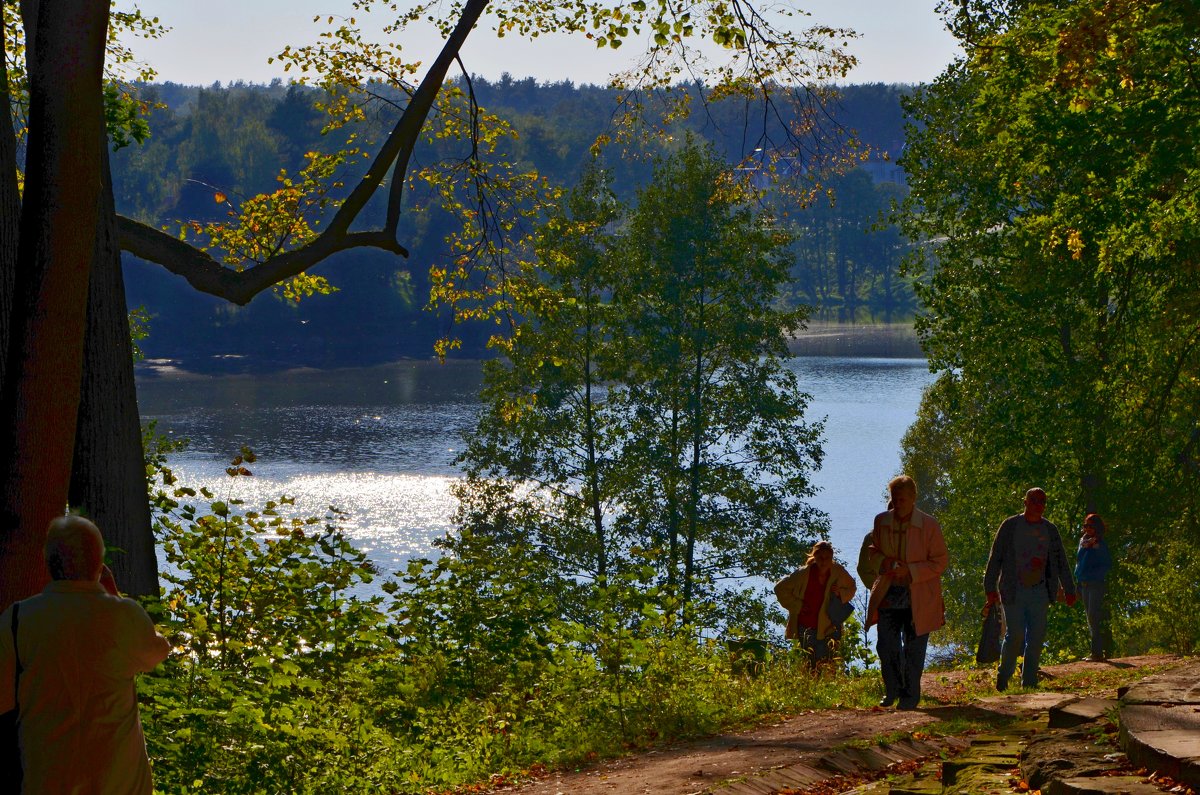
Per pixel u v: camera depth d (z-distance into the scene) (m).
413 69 18.30
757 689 12.00
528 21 16.25
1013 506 36.72
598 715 10.72
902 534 10.71
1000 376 31.42
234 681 9.26
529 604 13.08
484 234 19.56
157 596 11.35
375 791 8.52
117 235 11.37
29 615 4.92
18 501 8.12
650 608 11.89
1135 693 6.45
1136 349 27.64
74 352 8.34
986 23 25.22
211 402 118.69
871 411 103.56
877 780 7.44
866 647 13.83
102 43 8.30
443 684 11.71
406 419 103.19
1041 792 5.49
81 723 4.89
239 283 13.79
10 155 9.55
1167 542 29.67
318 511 60.03
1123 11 15.49
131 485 11.20
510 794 7.98
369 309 166.00
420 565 13.03
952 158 30.62
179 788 7.77
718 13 13.45
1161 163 18.20
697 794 7.08
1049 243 21.56
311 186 18.70
